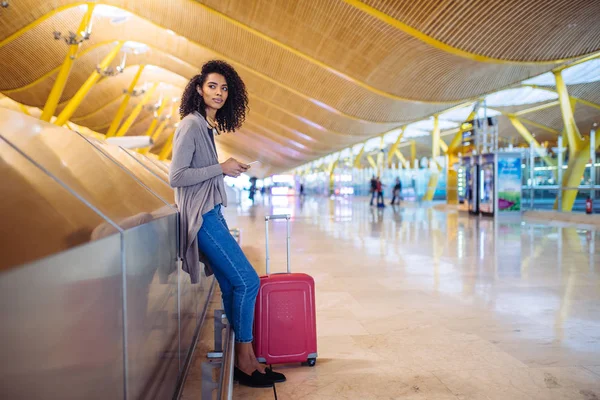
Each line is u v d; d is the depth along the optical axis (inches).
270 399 128.2
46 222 48.9
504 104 1301.7
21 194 50.7
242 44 930.1
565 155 886.4
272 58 952.3
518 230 572.4
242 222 721.0
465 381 139.2
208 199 124.6
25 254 39.8
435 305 228.1
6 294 35.2
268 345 147.5
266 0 710.5
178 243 125.6
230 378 98.7
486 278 289.9
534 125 1370.6
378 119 1087.6
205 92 128.0
